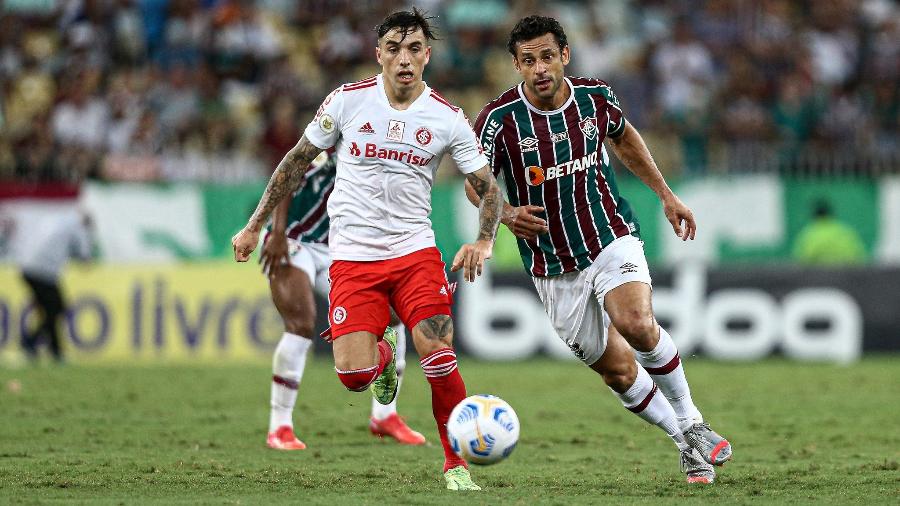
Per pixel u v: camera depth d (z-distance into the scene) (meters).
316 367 50.47
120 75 69.38
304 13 75.31
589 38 74.50
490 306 53.97
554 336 53.66
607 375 24.02
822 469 24.97
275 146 67.00
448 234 58.69
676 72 71.38
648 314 22.61
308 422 33.84
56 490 21.86
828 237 58.56
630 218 23.84
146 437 30.50
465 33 72.62
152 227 58.56
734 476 23.97
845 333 53.72
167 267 53.91
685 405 23.33
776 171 60.88
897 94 73.69
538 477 24.00
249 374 47.59
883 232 59.88
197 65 71.19
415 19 21.88
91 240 56.81
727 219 60.03
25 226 57.44
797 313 53.69
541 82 22.94
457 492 21.58
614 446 29.34
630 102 70.38
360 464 26.00
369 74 72.19
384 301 22.45
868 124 71.19
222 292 53.62
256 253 53.75
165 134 65.88
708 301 53.78
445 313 22.08
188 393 41.03
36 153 62.41
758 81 72.31
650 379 23.64
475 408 20.95
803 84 72.12
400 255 22.22
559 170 23.41
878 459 26.73
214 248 59.00
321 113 22.28
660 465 26.02
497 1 75.06
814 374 47.69
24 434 30.73
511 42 23.28
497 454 20.84
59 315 51.59
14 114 70.00
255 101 69.94
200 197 59.00
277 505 20.03
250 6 73.94
